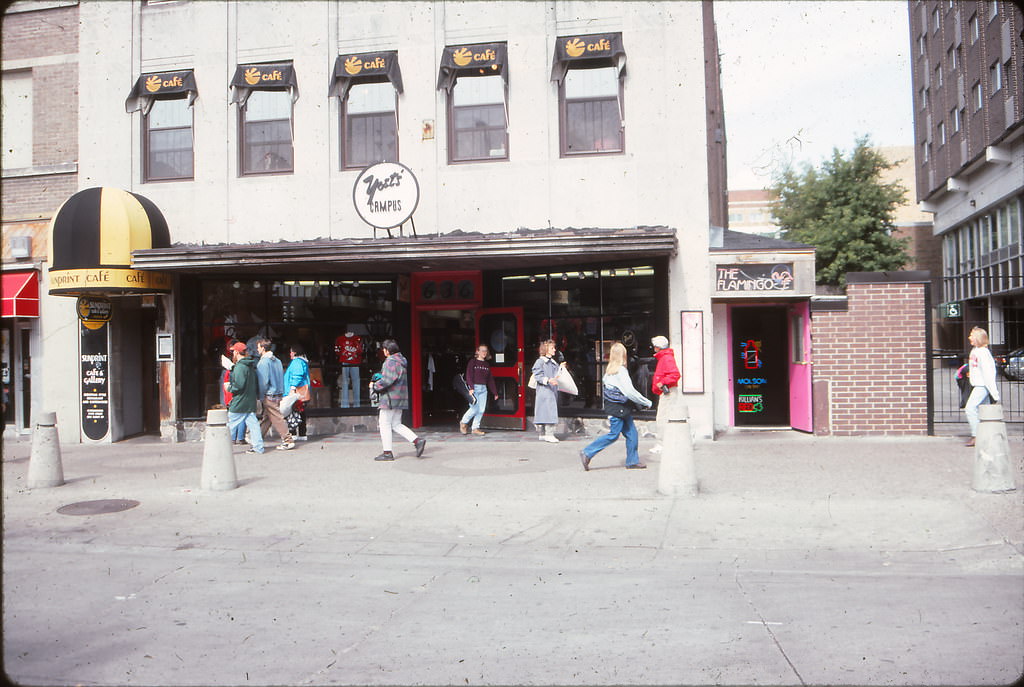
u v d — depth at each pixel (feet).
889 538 22.76
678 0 43.09
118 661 14.47
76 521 27.17
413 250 42.55
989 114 101.19
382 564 21.93
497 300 50.26
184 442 47.62
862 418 42.45
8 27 49.96
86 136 48.88
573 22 44.16
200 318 48.44
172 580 20.42
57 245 44.45
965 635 15.17
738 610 17.11
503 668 13.88
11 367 51.16
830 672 13.37
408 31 45.93
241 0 47.75
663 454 28.76
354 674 13.71
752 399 47.98
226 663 14.33
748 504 26.94
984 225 116.78
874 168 138.31
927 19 131.64
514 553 22.67
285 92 47.62
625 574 20.43
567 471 34.06
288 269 46.96
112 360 48.62
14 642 15.60
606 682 13.14
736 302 46.01
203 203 47.62
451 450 41.29
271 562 22.31
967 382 42.11
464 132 45.70
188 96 47.96
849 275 42.57
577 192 43.91
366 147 46.80
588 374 46.57
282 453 41.47
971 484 28.68
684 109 42.93
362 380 50.60
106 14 48.80
